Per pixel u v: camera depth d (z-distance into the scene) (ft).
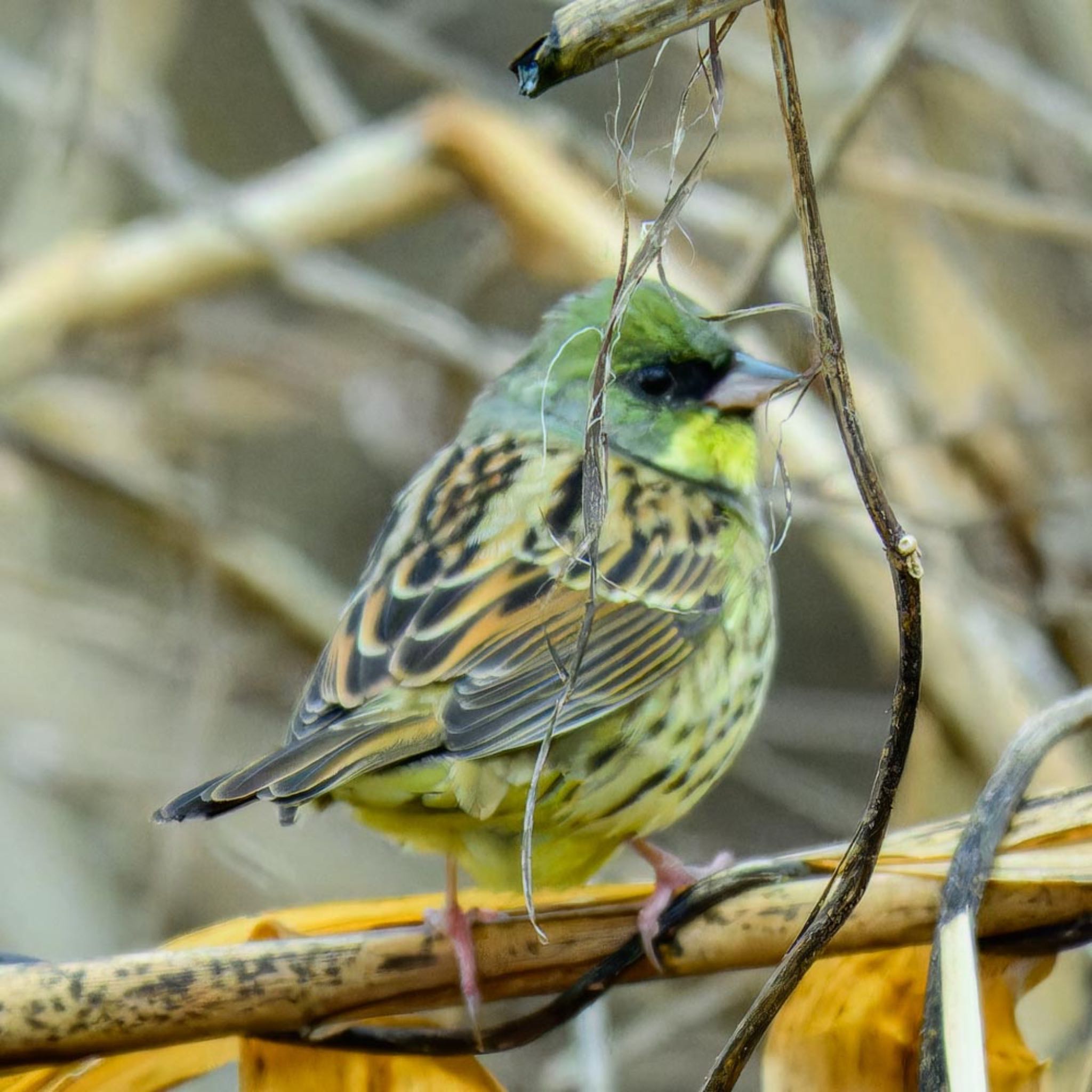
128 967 18.29
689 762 24.50
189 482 43.96
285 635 42.45
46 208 45.21
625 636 23.99
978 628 32.91
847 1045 19.93
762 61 37.52
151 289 42.16
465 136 39.34
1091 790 18.49
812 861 19.30
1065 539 34.83
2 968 18.21
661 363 27.45
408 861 42.98
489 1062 36.14
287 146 56.59
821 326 15.89
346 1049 19.54
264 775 20.26
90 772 41.55
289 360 45.78
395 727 21.54
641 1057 35.99
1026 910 18.38
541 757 18.21
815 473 33.60
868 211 37.68
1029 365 36.81
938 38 37.11
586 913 19.66
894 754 16.97
